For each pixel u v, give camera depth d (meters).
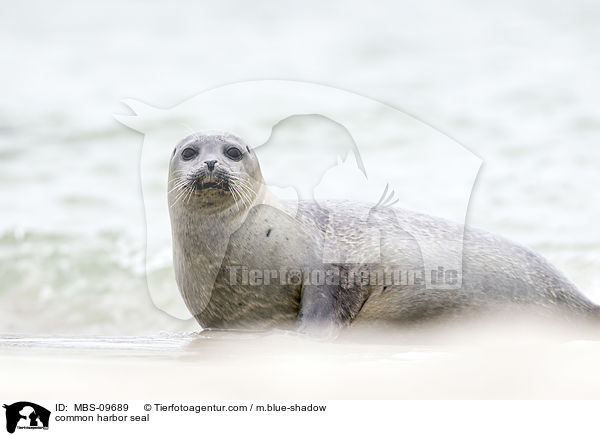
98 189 51.59
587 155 53.84
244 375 16.83
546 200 46.19
